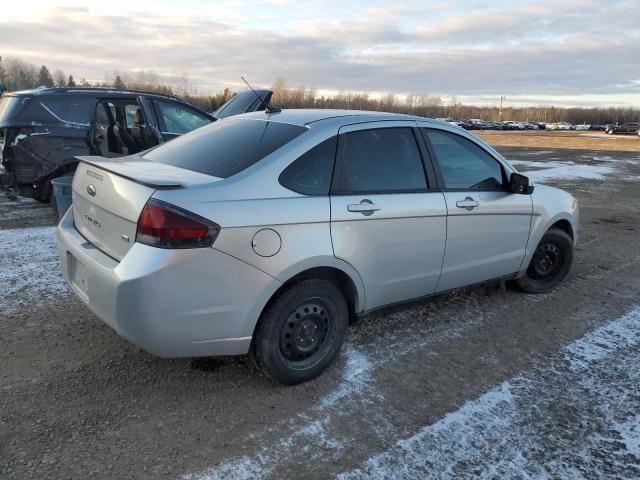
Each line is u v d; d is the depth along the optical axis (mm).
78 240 3303
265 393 3184
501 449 2764
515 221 4418
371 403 3129
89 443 2676
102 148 7094
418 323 4266
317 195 3205
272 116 3736
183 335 2811
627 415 3098
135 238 2783
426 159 3830
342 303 3375
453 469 2607
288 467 2574
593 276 5645
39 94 6734
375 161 3547
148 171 3078
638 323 4418
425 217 3691
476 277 4258
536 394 3283
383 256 3512
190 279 2748
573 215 5082
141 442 2703
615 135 63562
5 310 4152
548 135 60188
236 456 2635
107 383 3213
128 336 2797
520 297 4930
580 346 3957
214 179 2984
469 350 3836
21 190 6801
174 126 7613
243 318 2945
